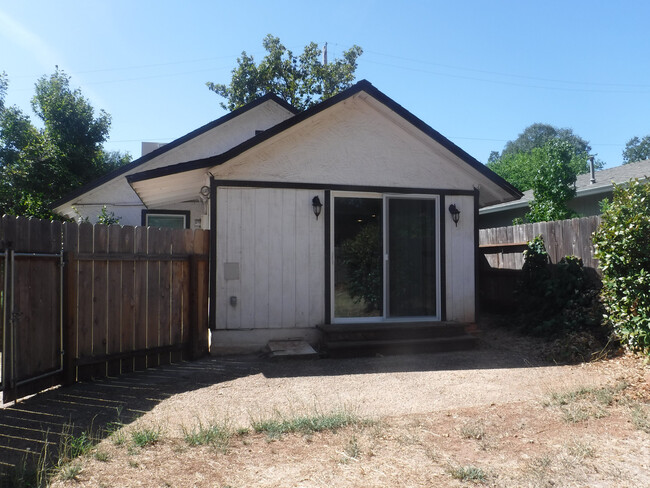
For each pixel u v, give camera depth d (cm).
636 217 652
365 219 864
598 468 354
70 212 1281
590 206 1455
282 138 823
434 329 820
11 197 1570
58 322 584
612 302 709
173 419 472
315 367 697
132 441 405
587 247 844
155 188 902
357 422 452
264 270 809
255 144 789
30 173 1653
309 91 2516
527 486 327
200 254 780
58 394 559
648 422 434
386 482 335
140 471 350
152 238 704
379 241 867
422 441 411
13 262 512
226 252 795
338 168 845
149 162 1229
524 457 375
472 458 374
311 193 834
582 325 779
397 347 788
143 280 691
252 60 2470
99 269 632
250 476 344
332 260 838
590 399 513
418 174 880
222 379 632
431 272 890
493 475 344
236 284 797
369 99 835
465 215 899
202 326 780
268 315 809
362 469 355
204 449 391
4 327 503
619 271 688
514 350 788
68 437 416
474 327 880
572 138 6391
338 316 842
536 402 512
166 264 727
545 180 1397
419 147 882
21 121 1773
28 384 536
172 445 399
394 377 635
